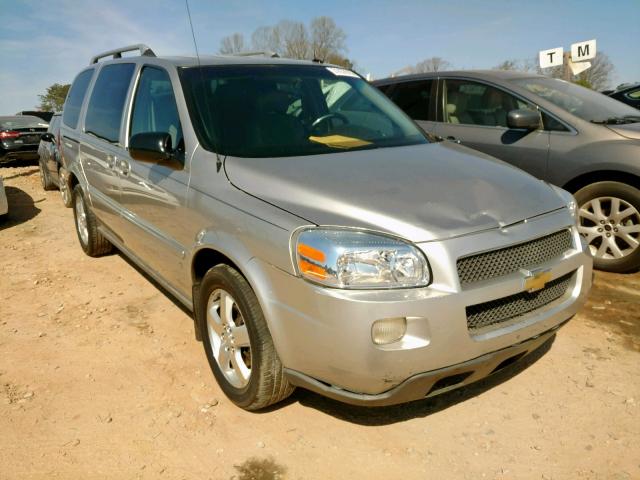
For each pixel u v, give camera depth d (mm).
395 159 3164
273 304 2566
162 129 3693
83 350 3771
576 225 3047
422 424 2906
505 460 2641
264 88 3719
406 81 6328
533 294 2725
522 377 3293
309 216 2537
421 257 2385
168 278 3746
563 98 5254
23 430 2912
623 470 2555
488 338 2480
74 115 5672
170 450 2752
